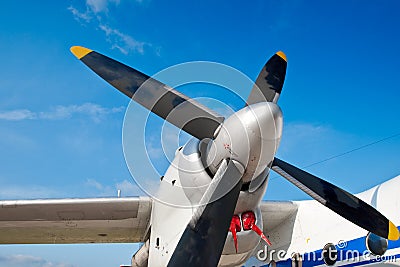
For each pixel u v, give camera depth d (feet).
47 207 20.59
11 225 21.95
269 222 24.25
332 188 18.53
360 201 18.31
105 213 21.30
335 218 21.66
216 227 16.33
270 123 15.75
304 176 18.72
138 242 25.11
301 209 23.41
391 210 19.72
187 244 16.15
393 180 20.67
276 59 19.27
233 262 18.42
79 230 23.08
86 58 19.43
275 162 19.10
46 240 24.48
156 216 18.99
